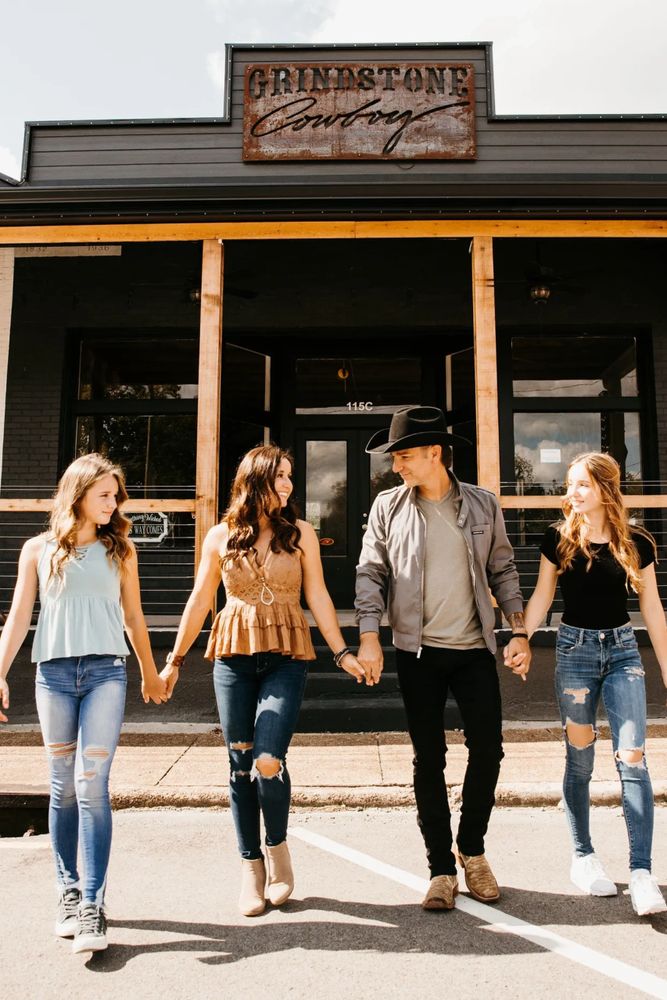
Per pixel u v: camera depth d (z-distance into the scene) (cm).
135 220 584
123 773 432
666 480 838
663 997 216
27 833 381
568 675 293
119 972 230
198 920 267
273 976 228
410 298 873
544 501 549
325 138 708
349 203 565
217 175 706
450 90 713
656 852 329
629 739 276
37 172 711
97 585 268
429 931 256
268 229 588
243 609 273
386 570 304
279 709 269
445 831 279
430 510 296
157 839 354
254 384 924
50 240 597
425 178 596
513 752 472
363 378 938
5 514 828
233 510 283
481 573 290
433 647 287
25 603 269
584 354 889
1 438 847
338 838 354
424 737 284
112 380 890
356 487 925
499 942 248
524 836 354
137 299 868
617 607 289
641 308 859
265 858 315
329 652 597
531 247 858
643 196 554
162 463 877
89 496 270
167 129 712
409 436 283
